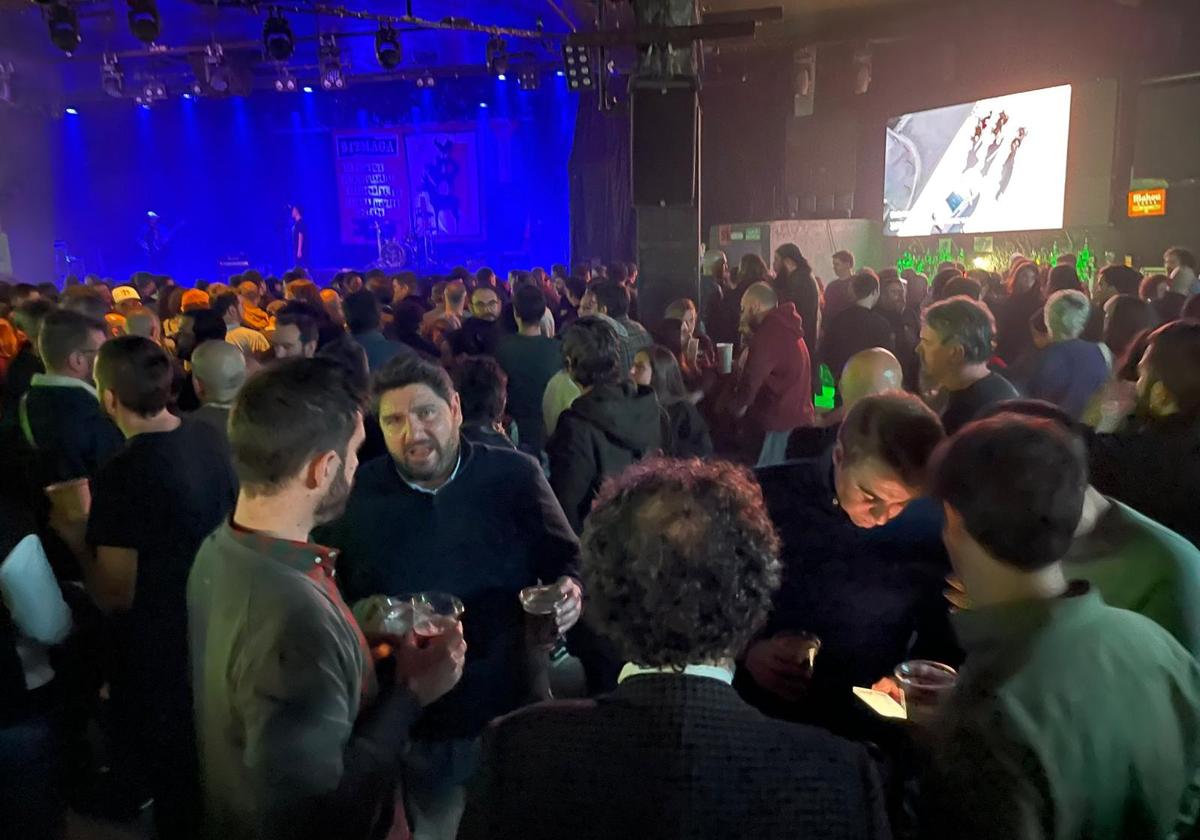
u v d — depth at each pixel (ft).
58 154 60.54
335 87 42.96
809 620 5.79
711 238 39.58
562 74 53.67
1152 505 6.43
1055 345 11.55
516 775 3.07
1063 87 29.58
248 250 62.28
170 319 20.58
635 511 3.25
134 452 6.98
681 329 15.47
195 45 48.78
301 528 4.61
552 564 6.82
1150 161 26.96
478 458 6.72
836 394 17.38
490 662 6.58
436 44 51.16
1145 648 3.55
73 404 9.74
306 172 60.64
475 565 6.59
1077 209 29.43
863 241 39.58
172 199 62.13
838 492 5.58
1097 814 3.38
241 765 4.29
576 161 49.90
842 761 3.03
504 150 57.88
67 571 8.52
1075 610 3.51
